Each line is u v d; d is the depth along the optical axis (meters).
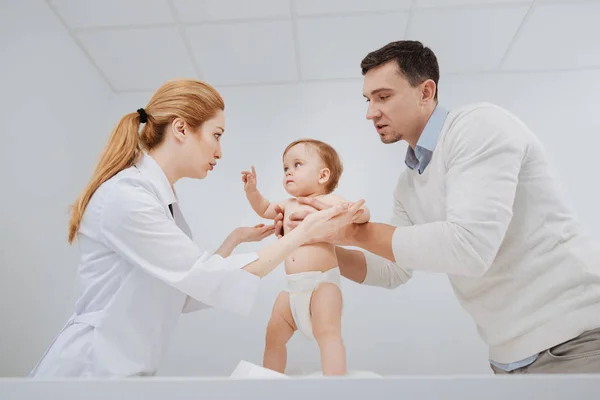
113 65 2.66
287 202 1.74
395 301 2.35
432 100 1.57
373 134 2.65
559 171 2.52
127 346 1.20
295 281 1.53
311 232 1.33
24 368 2.02
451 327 2.31
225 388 0.91
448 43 2.54
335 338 1.44
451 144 1.42
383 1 2.31
